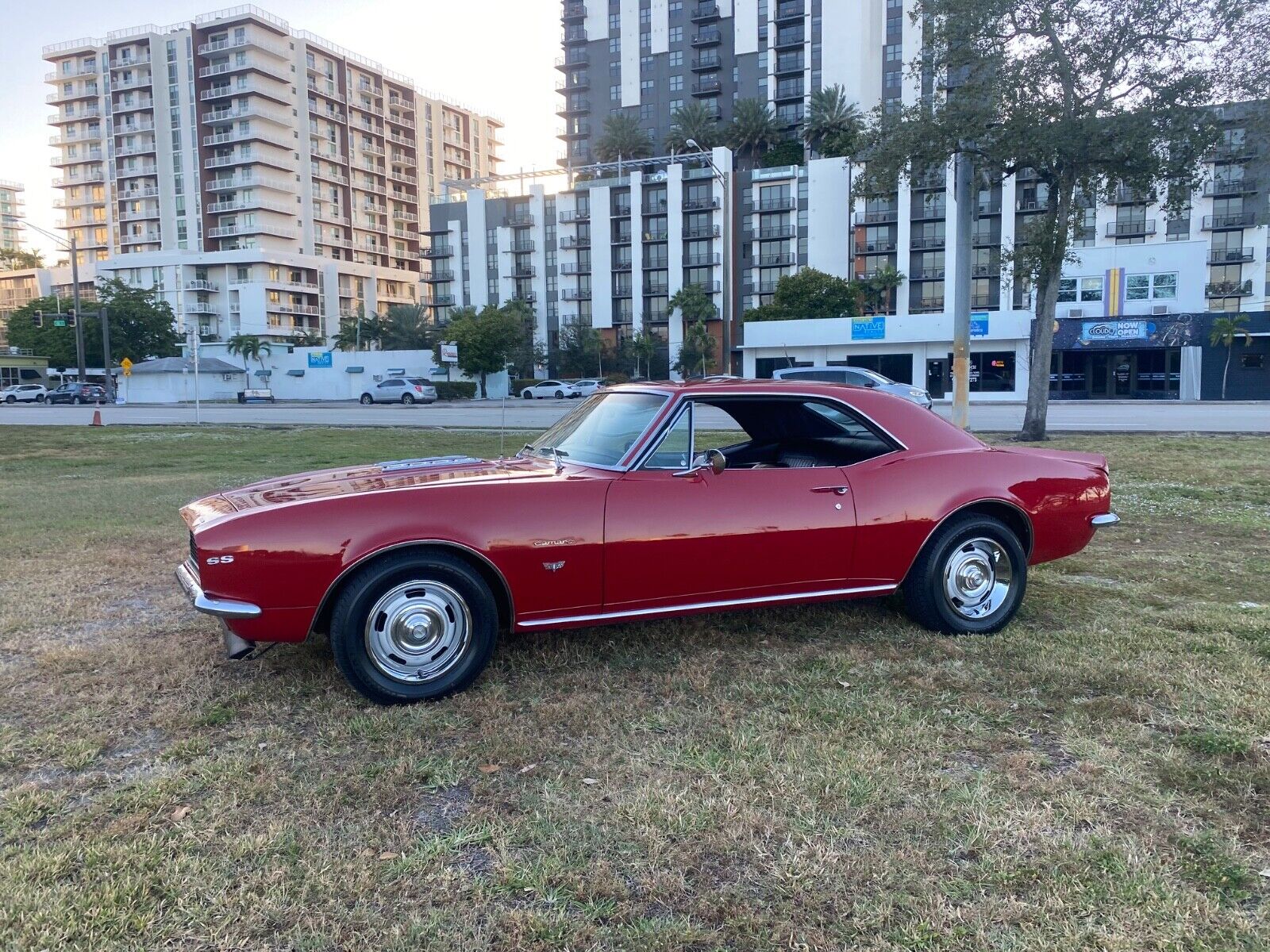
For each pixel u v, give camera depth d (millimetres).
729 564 4055
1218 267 66562
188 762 3195
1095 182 16406
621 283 79750
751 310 66812
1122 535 7574
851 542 4277
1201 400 40344
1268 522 8102
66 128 109438
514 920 2258
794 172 72188
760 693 3789
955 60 16172
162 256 98312
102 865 2512
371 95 117375
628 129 84188
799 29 81125
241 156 100188
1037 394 16906
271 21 98938
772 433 4961
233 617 3467
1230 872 2445
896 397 4707
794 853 2557
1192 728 3375
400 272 120875
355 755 3232
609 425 4371
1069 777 3010
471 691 3828
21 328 81938
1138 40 14836
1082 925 2225
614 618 3941
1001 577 4680
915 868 2482
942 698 3717
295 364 68062
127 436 22562
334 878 2447
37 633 4816
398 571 3594
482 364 62281
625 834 2674
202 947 2166
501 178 84938
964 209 15422
